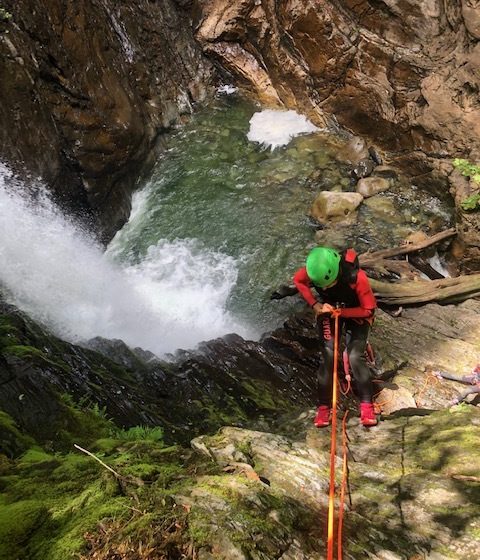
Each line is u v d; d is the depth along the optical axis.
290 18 11.12
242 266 9.19
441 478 3.45
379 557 2.84
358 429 4.16
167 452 3.57
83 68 8.96
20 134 7.71
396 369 6.38
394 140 10.68
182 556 2.56
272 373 6.49
